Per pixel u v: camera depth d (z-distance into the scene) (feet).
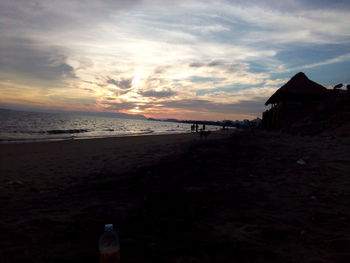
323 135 52.26
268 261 7.58
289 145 42.45
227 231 10.03
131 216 11.96
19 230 10.43
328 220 10.93
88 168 26.86
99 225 10.94
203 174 21.77
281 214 11.93
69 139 78.28
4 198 15.56
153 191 16.60
